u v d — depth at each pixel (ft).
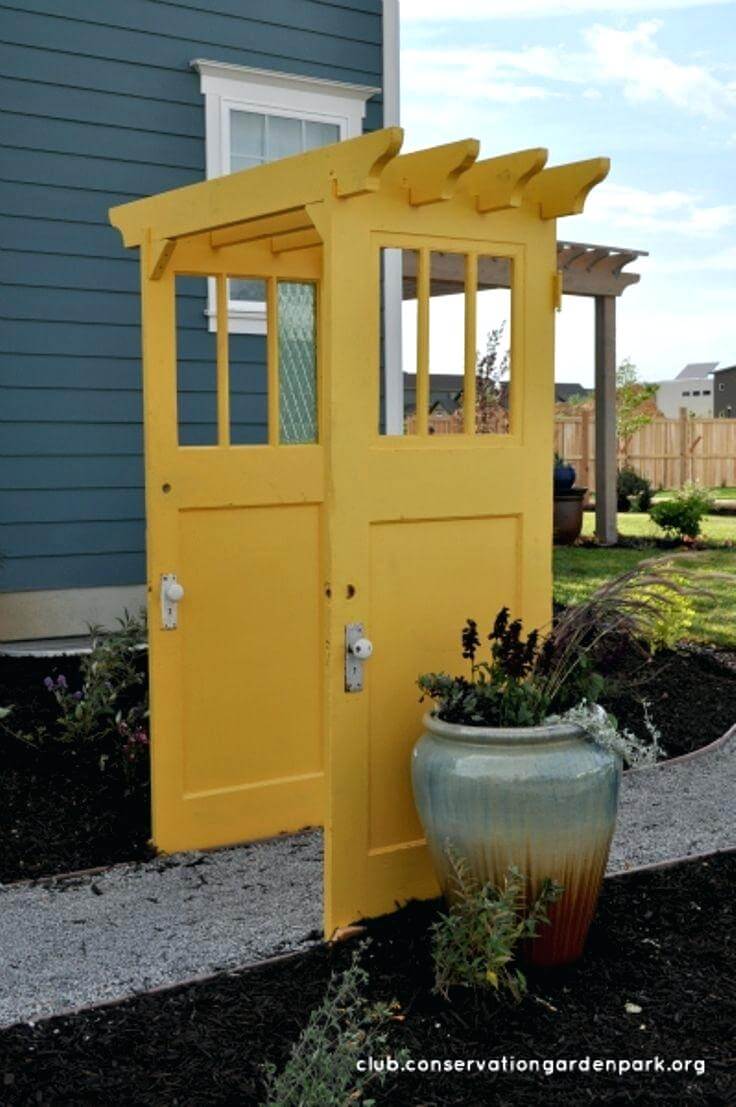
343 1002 9.83
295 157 10.89
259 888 12.96
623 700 20.12
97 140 23.97
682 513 45.78
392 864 11.45
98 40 23.86
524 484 12.03
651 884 12.60
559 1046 9.25
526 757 10.00
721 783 16.66
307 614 14.98
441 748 10.31
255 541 14.48
